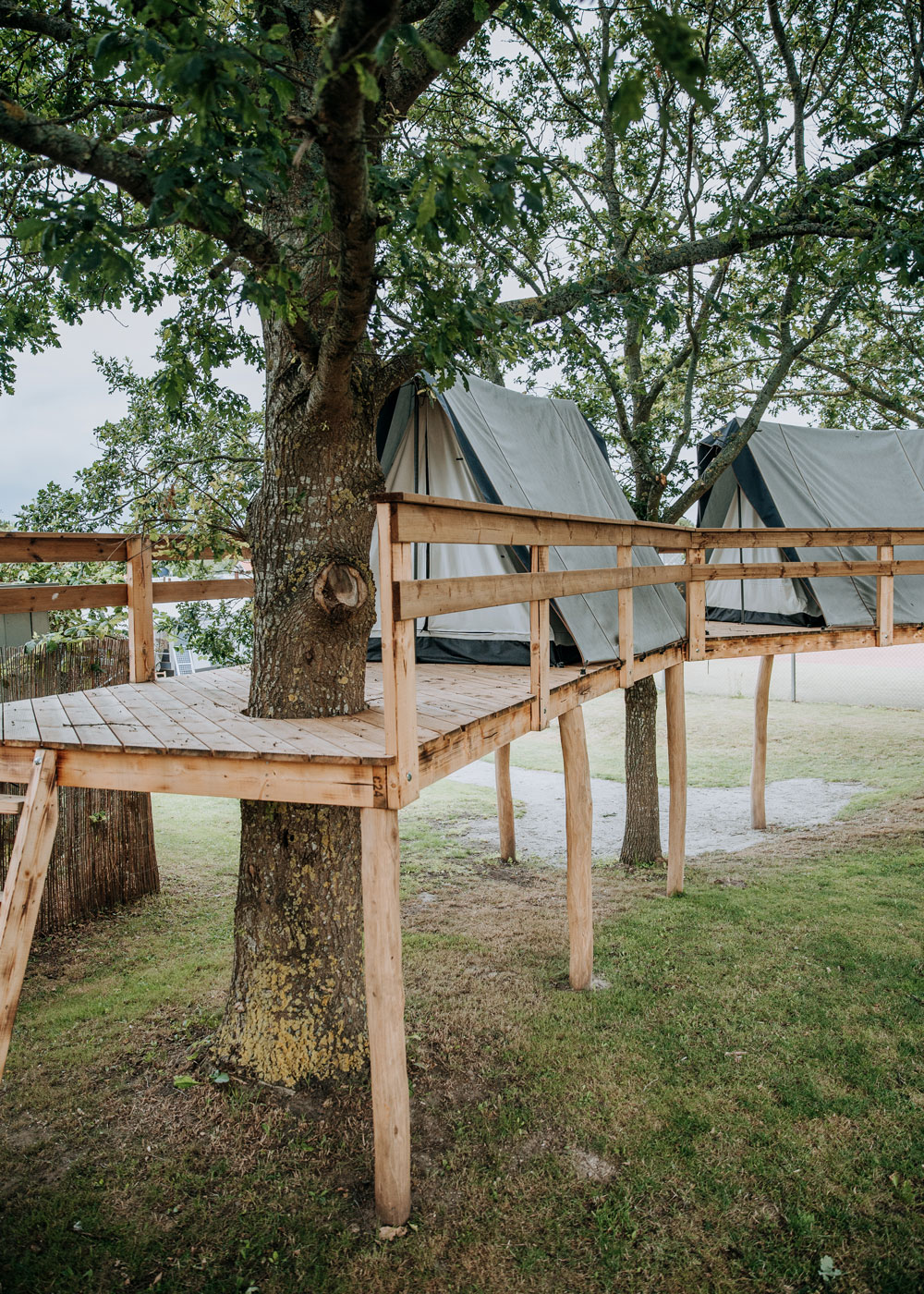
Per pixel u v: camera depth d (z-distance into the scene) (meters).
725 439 8.59
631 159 8.09
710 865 8.18
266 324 4.04
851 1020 4.85
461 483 6.16
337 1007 4.08
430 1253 3.09
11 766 3.41
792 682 17.02
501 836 8.38
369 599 4.09
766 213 5.73
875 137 7.11
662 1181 3.52
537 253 6.66
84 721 3.82
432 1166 3.57
